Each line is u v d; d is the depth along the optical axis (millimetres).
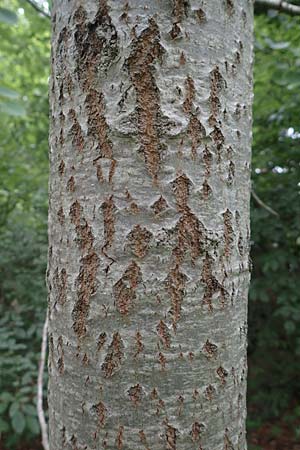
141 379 623
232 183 666
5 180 2947
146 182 622
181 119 625
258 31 2227
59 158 672
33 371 2363
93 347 638
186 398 630
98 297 634
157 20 615
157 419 623
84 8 636
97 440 635
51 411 700
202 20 632
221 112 647
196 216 633
